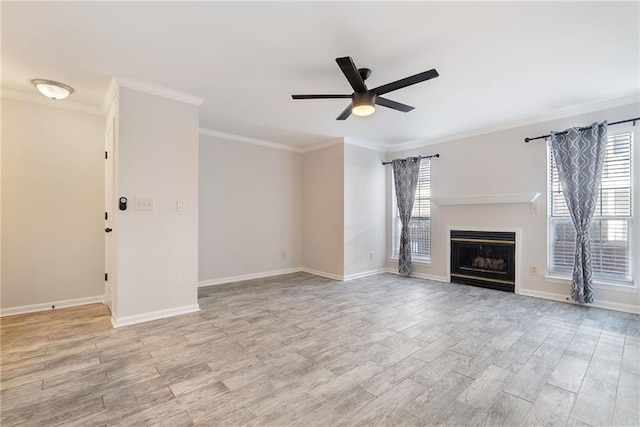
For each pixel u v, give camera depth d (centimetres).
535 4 195
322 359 241
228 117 425
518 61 268
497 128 455
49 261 365
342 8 200
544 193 412
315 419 170
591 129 364
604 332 294
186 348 260
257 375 217
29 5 196
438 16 208
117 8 200
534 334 290
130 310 314
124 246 310
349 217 543
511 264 444
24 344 266
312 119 434
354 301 402
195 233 358
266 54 260
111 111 350
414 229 568
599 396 191
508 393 195
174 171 342
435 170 535
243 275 538
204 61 273
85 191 388
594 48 246
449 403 185
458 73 290
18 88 335
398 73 291
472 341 275
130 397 190
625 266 356
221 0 193
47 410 178
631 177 351
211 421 168
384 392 196
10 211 344
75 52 258
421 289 466
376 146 588
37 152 359
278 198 587
